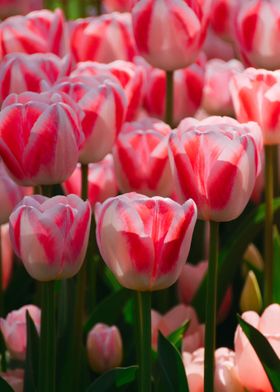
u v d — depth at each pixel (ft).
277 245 4.68
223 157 3.84
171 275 3.77
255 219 4.68
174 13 4.42
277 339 4.02
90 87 4.17
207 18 4.50
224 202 3.88
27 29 4.60
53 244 3.77
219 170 3.85
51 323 3.91
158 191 4.32
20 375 4.40
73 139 3.97
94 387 4.03
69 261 3.81
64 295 4.49
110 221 3.71
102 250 3.76
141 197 3.77
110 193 4.68
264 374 4.00
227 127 3.97
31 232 3.75
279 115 4.26
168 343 4.05
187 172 3.89
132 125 4.40
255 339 3.94
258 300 4.41
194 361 4.19
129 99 4.50
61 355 4.36
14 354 4.50
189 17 4.43
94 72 4.45
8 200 4.47
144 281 3.76
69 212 3.76
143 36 4.48
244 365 4.01
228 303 4.76
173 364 4.04
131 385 4.17
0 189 4.46
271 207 4.46
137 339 4.11
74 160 4.00
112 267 3.76
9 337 4.47
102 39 4.76
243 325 3.94
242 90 4.27
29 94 4.05
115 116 4.19
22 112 3.94
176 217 3.70
